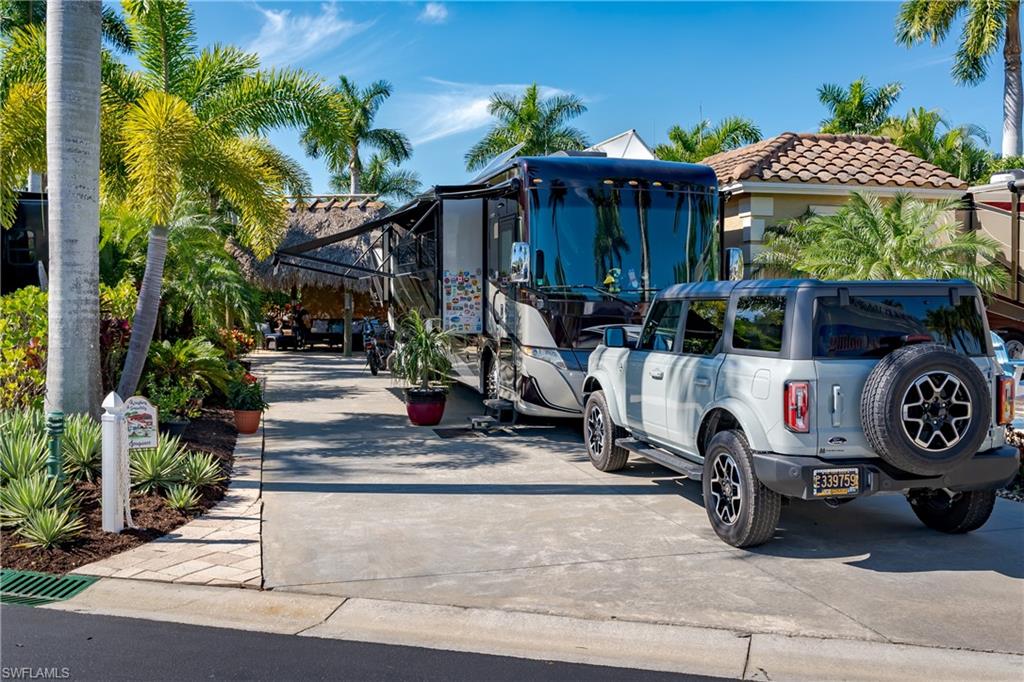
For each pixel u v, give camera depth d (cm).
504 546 642
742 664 455
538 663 456
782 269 1559
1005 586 560
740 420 614
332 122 1151
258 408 1109
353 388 1645
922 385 554
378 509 746
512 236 1118
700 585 560
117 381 1036
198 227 1412
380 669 446
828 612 515
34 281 1473
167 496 743
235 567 587
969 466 586
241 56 1163
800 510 750
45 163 1019
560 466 929
